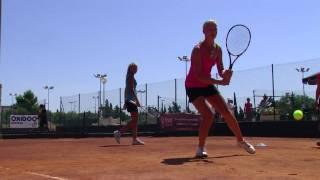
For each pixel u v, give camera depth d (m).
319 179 4.75
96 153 7.75
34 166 6.06
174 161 6.21
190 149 8.30
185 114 22.05
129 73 10.76
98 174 5.19
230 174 5.06
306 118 18.72
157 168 5.57
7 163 6.48
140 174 5.13
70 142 11.95
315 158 6.48
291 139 14.84
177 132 21.58
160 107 25.20
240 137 7.07
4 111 31.70
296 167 5.61
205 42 6.77
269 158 6.47
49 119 33.53
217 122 20.50
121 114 27.34
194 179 4.76
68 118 31.75
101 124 28.83
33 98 58.31
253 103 21.00
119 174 5.16
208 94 6.81
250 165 5.77
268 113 20.47
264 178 4.80
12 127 29.70
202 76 6.64
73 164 6.15
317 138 16.38
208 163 5.95
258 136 19.33
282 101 20.11
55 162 6.46
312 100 18.98
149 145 9.70
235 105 21.41
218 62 7.05
